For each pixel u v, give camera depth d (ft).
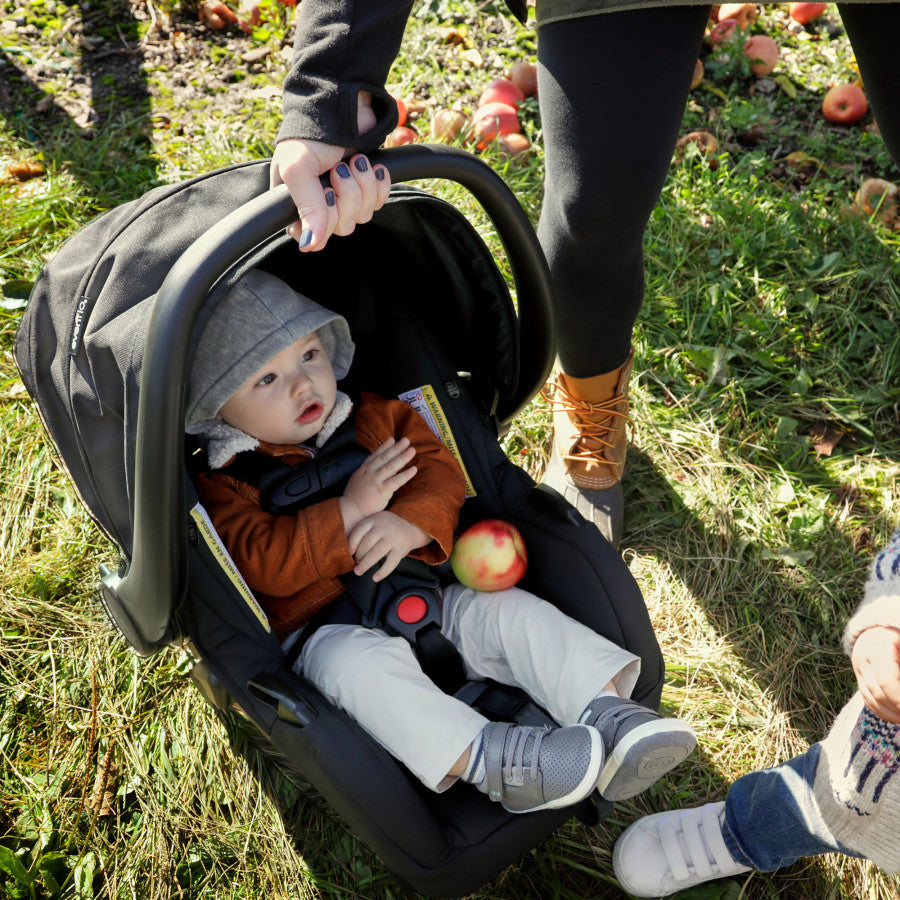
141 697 6.96
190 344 4.14
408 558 6.09
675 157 10.93
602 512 7.64
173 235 4.85
